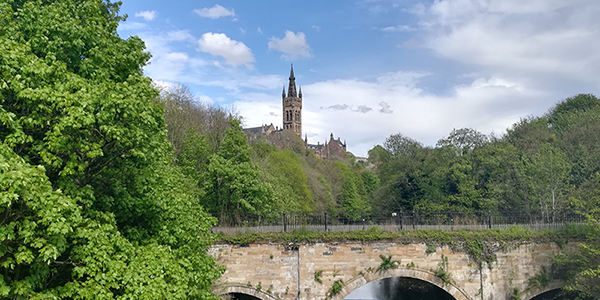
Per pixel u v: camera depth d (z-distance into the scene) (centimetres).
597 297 2298
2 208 876
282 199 4028
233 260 2469
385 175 5578
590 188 3247
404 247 2606
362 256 2564
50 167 1133
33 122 993
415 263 2602
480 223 3011
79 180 1206
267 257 2495
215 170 3089
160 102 3691
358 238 2561
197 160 3631
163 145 1527
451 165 4416
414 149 5244
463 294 2617
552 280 2712
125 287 1120
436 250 2633
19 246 926
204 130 4728
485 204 3866
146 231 1473
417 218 3023
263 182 3531
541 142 4641
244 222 2777
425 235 2620
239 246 2481
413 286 3794
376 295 3803
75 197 1073
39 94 961
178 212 1553
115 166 1362
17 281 925
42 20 1190
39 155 1098
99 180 1346
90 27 1280
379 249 2584
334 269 2528
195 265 1549
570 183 4088
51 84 1070
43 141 1116
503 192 3953
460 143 4588
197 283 1510
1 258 949
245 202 3081
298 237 2506
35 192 867
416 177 4806
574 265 2680
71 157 1047
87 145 1073
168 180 1603
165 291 1195
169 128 4078
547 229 2791
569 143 4603
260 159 4556
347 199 6619
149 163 1427
